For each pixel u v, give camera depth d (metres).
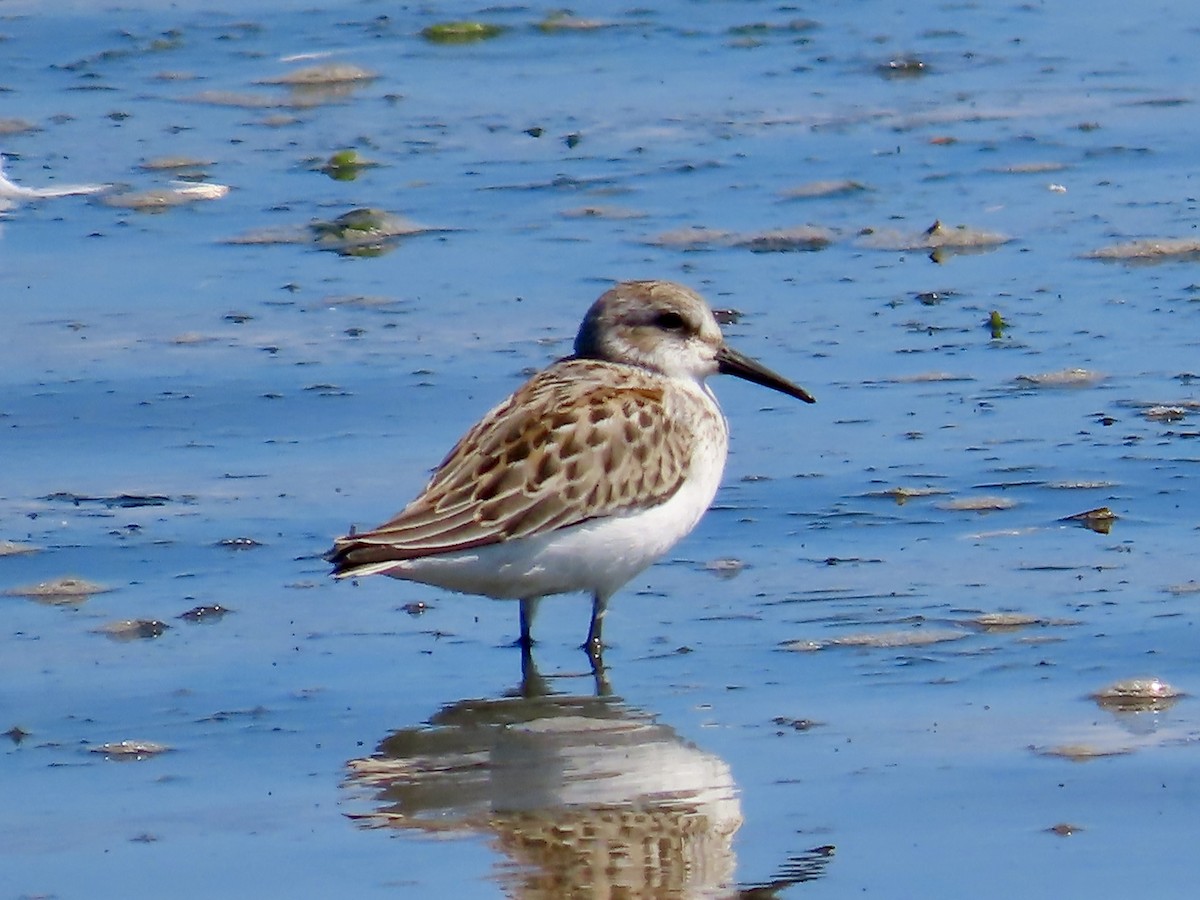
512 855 9.42
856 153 22.28
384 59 26.50
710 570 13.09
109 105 24.69
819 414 15.60
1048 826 9.56
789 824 9.67
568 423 12.22
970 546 13.22
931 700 11.09
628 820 9.76
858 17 27.92
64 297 18.58
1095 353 16.61
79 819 9.90
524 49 26.89
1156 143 22.27
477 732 10.88
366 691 11.46
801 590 12.70
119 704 11.28
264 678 11.62
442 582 12.04
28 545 13.55
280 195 21.42
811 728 10.80
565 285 18.58
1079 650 11.65
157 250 19.84
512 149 22.80
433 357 16.91
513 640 12.27
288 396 16.17
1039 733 10.61
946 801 9.87
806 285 18.47
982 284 18.36
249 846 9.56
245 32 27.78
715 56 26.28
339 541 11.68
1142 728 10.64
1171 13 27.48
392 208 20.88
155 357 17.08
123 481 14.63
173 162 22.58
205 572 13.14
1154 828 9.52
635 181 21.55
